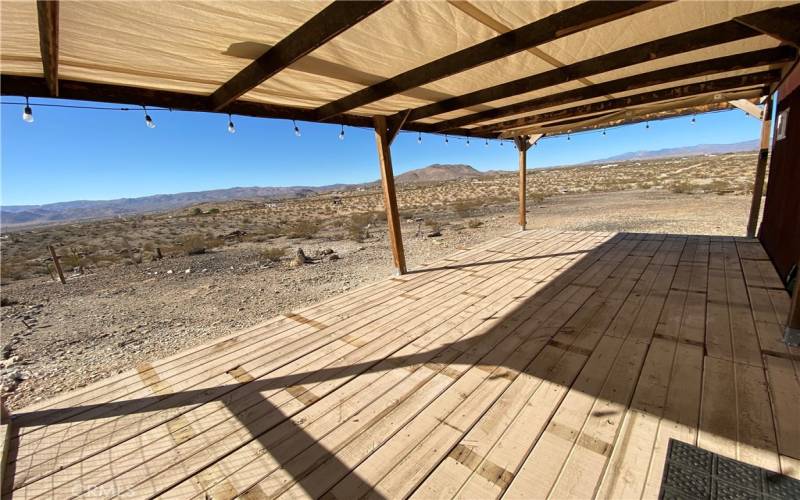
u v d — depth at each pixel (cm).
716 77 348
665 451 132
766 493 112
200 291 557
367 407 175
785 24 170
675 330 226
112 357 333
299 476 136
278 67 178
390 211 418
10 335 417
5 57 158
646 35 204
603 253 438
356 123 385
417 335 253
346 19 137
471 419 159
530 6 152
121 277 733
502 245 544
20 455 158
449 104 343
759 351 195
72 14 129
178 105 248
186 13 139
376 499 123
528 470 129
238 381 210
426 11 154
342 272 607
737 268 341
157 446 159
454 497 121
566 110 451
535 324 253
